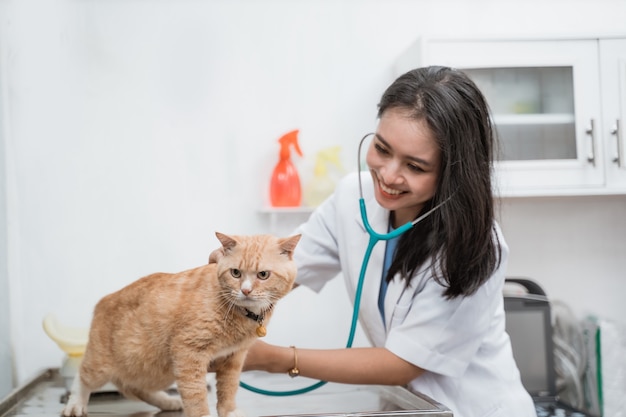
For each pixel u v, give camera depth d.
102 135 1.90
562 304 2.03
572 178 1.83
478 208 1.04
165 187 1.94
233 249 0.95
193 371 0.92
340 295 2.00
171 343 0.94
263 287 0.94
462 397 1.24
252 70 1.98
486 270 1.08
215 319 0.92
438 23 2.03
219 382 1.00
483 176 1.04
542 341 1.87
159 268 1.93
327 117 2.00
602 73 1.83
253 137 1.98
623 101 1.83
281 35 1.99
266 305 0.96
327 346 1.99
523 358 1.86
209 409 1.03
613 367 1.89
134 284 1.02
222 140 1.97
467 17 2.04
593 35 1.82
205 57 1.96
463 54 1.79
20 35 1.65
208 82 1.96
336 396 1.23
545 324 1.87
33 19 1.72
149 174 1.93
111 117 1.91
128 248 1.91
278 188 1.91
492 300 1.17
